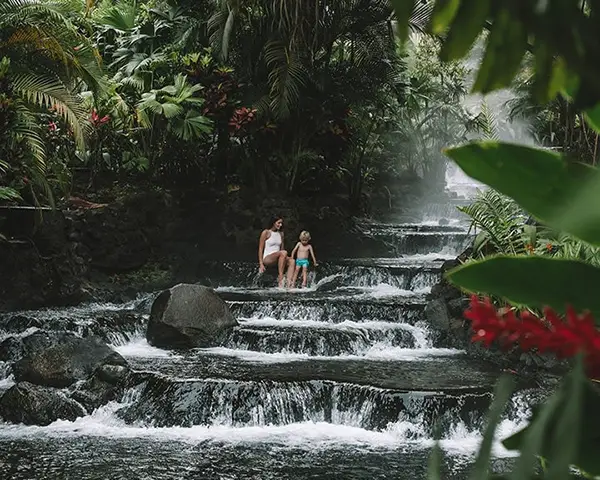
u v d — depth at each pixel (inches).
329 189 950.4
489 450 18.9
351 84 873.5
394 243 891.4
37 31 648.4
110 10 896.3
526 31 18.8
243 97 851.4
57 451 370.6
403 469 346.0
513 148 23.0
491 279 24.2
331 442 389.7
